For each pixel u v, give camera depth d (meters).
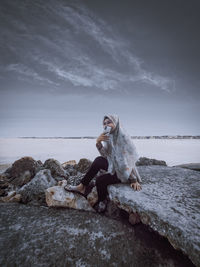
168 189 2.02
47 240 1.38
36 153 19.48
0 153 19.42
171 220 1.34
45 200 2.25
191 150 27.75
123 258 1.27
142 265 1.22
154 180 2.42
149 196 1.79
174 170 3.12
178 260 1.27
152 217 1.44
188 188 2.07
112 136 2.06
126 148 1.96
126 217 1.91
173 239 1.24
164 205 1.59
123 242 1.43
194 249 1.10
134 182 1.96
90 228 1.59
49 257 1.21
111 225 1.67
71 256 1.24
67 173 4.27
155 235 1.54
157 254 1.32
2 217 1.71
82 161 4.93
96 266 1.17
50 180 2.73
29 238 1.39
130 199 1.72
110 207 2.12
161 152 23.03
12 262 1.16
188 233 1.20
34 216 1.76
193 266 1.21
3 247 1.28
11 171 4.41
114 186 2.05
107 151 2.17
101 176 2.12
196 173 2.88
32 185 2.48
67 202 1.99
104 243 1.40
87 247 1.34
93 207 2.17
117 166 1.98
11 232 1.46
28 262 1.16
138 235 1.54
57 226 1.59
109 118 2.02
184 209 1.52
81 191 2.14
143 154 19.75
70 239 1.41
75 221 1.70
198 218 1.38
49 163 4.29
